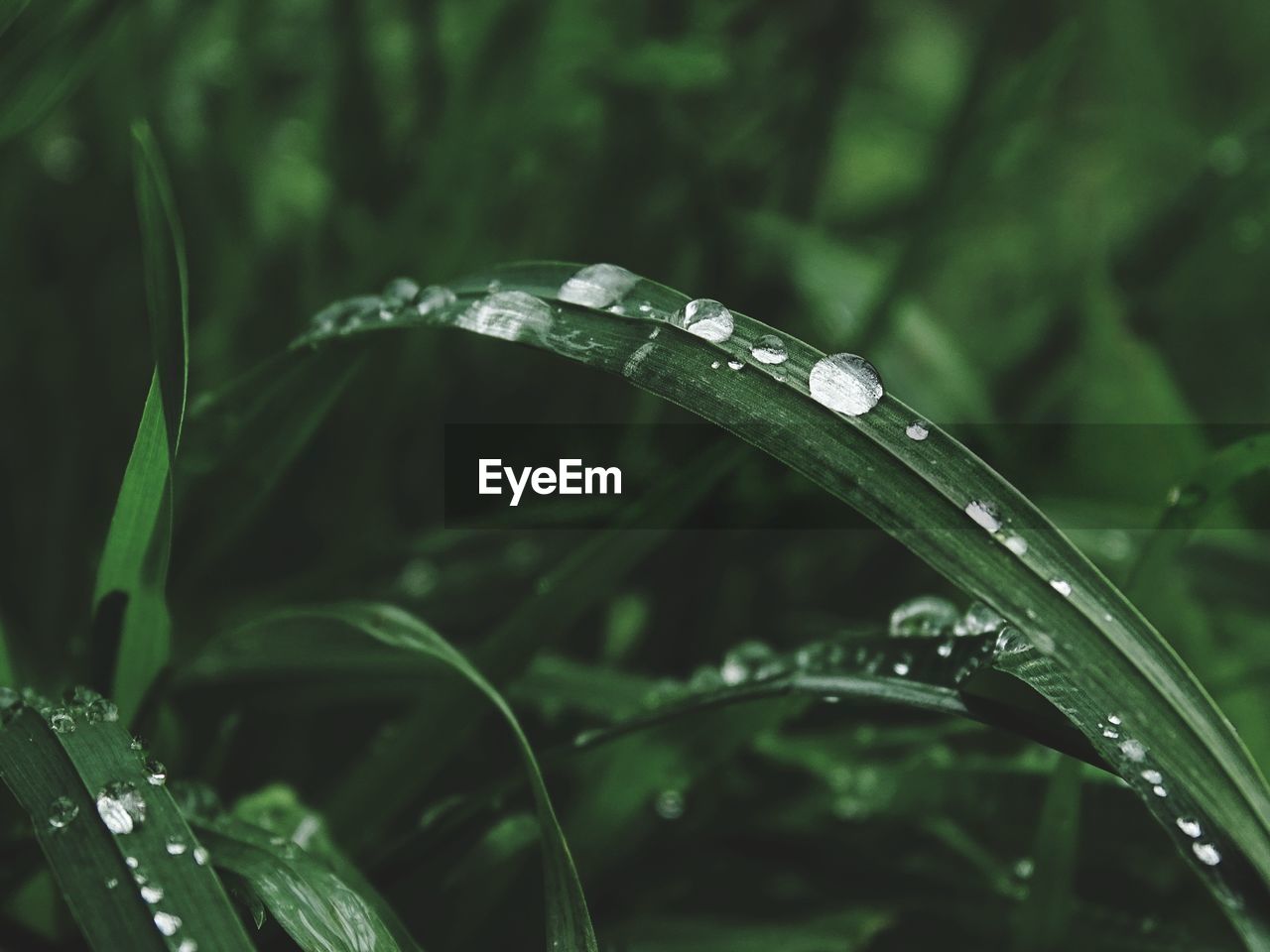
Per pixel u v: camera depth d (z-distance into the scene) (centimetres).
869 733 24
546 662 25
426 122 29
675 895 24
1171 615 26
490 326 21
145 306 29
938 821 24
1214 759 20
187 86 31
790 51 31
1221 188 30
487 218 28
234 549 28
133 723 22
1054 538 20
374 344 22
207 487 23
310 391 22
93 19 23
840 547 30
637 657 28
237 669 25
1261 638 28
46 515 27
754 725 23
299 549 28
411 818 24
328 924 21
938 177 26
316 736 26
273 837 21
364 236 29
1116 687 20
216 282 29
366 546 26
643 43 29
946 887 24
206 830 21
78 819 20
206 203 29
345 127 29
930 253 26
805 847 24
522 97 27
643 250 30
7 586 27
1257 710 25
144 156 21
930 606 22
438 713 23
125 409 28
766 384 21
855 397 21
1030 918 22
